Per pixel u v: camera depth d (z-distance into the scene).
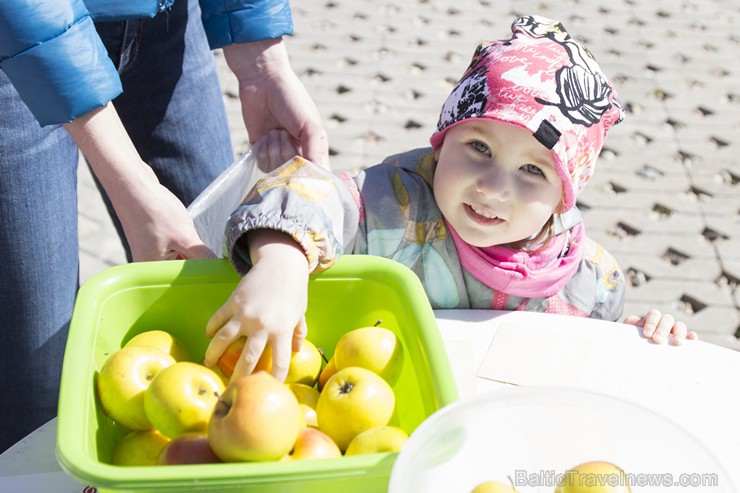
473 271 1.70
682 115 3.94
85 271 2.94
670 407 1.38
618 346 1.50
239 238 1.34
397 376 1.27
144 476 0.93
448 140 1.63
